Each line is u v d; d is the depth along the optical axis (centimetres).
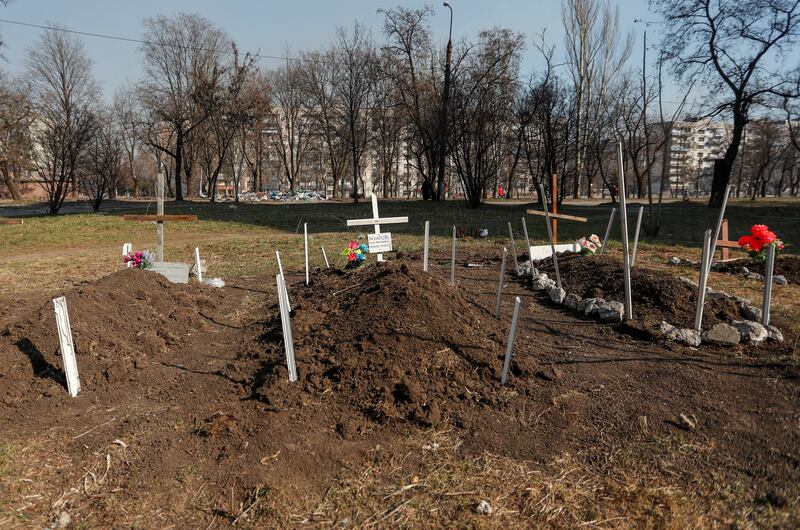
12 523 247
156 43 3503
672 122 1281
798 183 5672
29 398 370
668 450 304
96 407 363
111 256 1140
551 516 252
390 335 406
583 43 3628
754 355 432
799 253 1091
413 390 349
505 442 314
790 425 323
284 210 2402
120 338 466
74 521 251
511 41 2684
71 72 3366
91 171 2278
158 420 343
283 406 346
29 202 3834
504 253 515
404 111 3431
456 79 2566
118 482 279
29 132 2777
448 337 415
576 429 327
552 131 2489
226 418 333
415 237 1339
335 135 4666
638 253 1015
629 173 6138
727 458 295
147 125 4112
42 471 288
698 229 1555
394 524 248
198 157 4791
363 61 3362
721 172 2577
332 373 381
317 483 278
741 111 2398
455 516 253
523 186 6856
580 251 866
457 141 2456
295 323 475
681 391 374
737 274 776
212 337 520
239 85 3531
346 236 1376
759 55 2275
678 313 513
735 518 249
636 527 244
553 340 481
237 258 1070
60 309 368
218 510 258
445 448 308
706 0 2236
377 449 306
